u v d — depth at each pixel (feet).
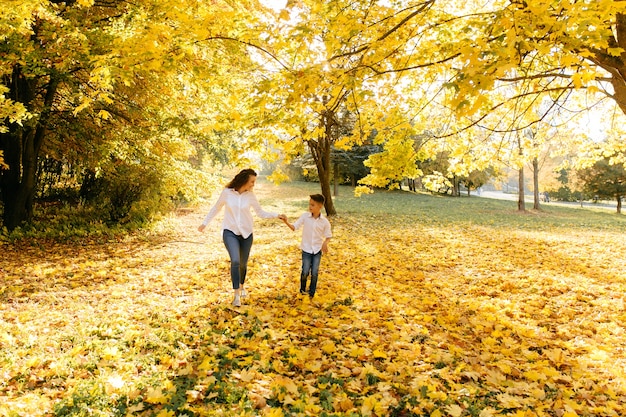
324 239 18.66
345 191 123.75
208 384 9.75
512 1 9.86
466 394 9.93
